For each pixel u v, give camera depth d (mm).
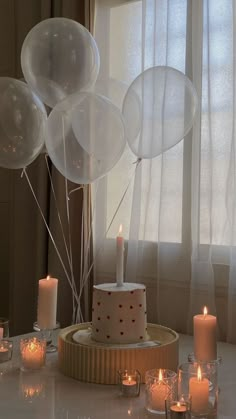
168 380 1041
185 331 1765
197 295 1686
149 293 1851
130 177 1918
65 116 1473
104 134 1444
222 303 1683
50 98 1597
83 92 1478
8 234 2381
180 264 1771
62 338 1268
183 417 920
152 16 1847
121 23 1968
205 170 1674
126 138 1476
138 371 1135
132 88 1457
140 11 1930
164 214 1779
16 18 2342
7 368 1279
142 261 1849
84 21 2014
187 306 1761
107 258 1968
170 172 1771
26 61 1561
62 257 2023
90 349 1165
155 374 1079
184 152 1751
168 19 1783
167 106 1411
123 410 1024
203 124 1683
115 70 1970
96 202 1977
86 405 1046
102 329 1217
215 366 1063
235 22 1622
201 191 1677
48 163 2094
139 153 1468
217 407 1026
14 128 1602
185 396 991
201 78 1695
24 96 1607
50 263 2066
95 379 1165
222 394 1127
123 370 1137
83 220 1967
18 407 1030
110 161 1491
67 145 1487
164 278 1800
